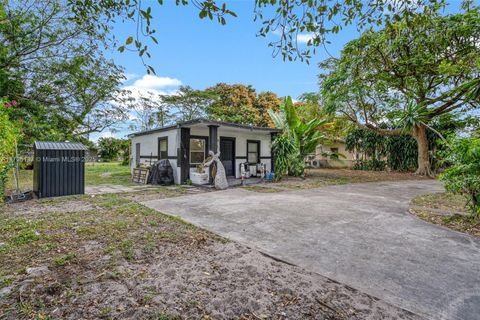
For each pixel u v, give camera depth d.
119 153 26.20
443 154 4.88
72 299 1.91
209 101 21.31
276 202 6.04
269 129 10.88
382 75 9.70
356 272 2.46
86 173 14.13
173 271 2.42
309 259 2.76
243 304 1.92
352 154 19.97
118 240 3.20
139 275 2.32
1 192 5.50
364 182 10.59
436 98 11.50
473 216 4.25
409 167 15.95
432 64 8.66
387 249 3.06
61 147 6.60
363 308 1.89
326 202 6.06
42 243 3.06
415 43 8.02
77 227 3.73
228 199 6.43
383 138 17.00
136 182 10.14
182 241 3.24
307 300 1.98
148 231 3.61
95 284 2.13
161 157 10.72
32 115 11.03
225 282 2.24
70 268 2.41
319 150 21.78
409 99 12.16
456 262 2.70
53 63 11.12
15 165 6.17
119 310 1.80
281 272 2.45
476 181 3.89
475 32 8.20
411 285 2.22
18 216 4.39
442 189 8.52
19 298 1.90
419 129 13.75
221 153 10.81
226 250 2.99
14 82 10.26
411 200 6.38
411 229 3.88
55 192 6.48
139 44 2.21
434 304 1.94
